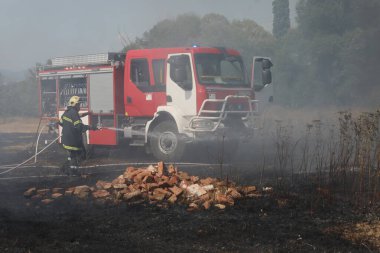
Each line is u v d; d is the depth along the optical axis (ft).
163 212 21.68
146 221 20.24
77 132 31.96
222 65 39.86
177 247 16.79
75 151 32.01
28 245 16.93
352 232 18.53
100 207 22.82
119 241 17.52
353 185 25.00
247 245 17.03
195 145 40.27
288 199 23.29
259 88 41.52
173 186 25.11
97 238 17.87
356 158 25.66
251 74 41.19
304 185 26.14
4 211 22.08
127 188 25.22
